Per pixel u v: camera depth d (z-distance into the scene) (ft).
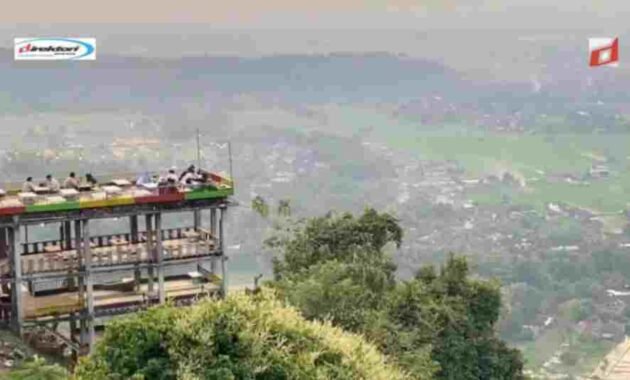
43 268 131.85
